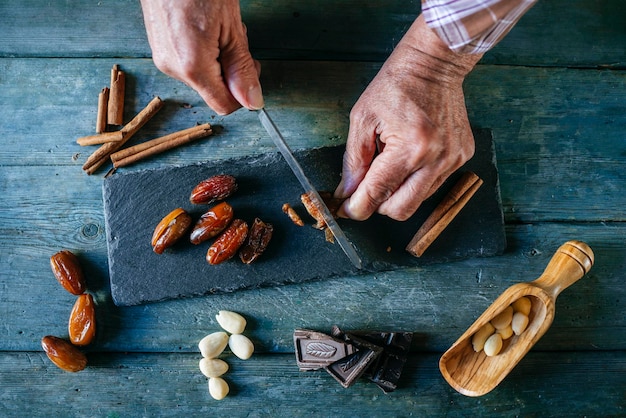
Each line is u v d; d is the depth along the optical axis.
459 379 0.68
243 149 0.73
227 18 0.61
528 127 0.74
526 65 0.75
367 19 0.74
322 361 0.69
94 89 0.73
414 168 0.64
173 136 0.72
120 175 0.71
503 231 0.72
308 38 0.74
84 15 0.74
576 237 0.73
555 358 0.72
